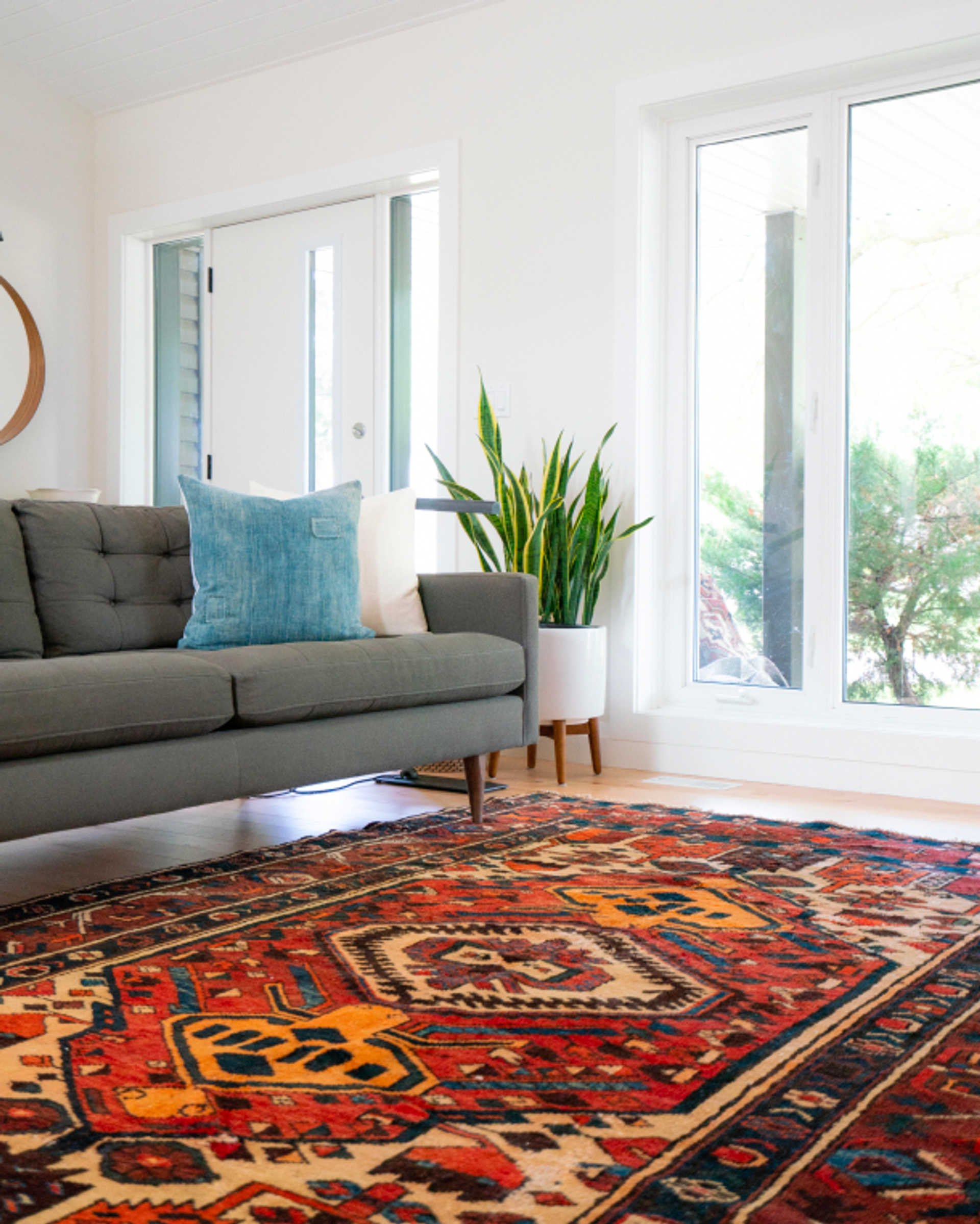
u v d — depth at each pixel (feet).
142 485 17.57
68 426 17.26
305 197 15.11
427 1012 5.18
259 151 15.51
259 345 16.08
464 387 13.65
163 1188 3.60
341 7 13.87
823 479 11.77
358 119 14.52
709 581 12.64
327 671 7.93
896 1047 4.75
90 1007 5.24
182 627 9.59
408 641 8.84
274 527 8.91
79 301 17.31
